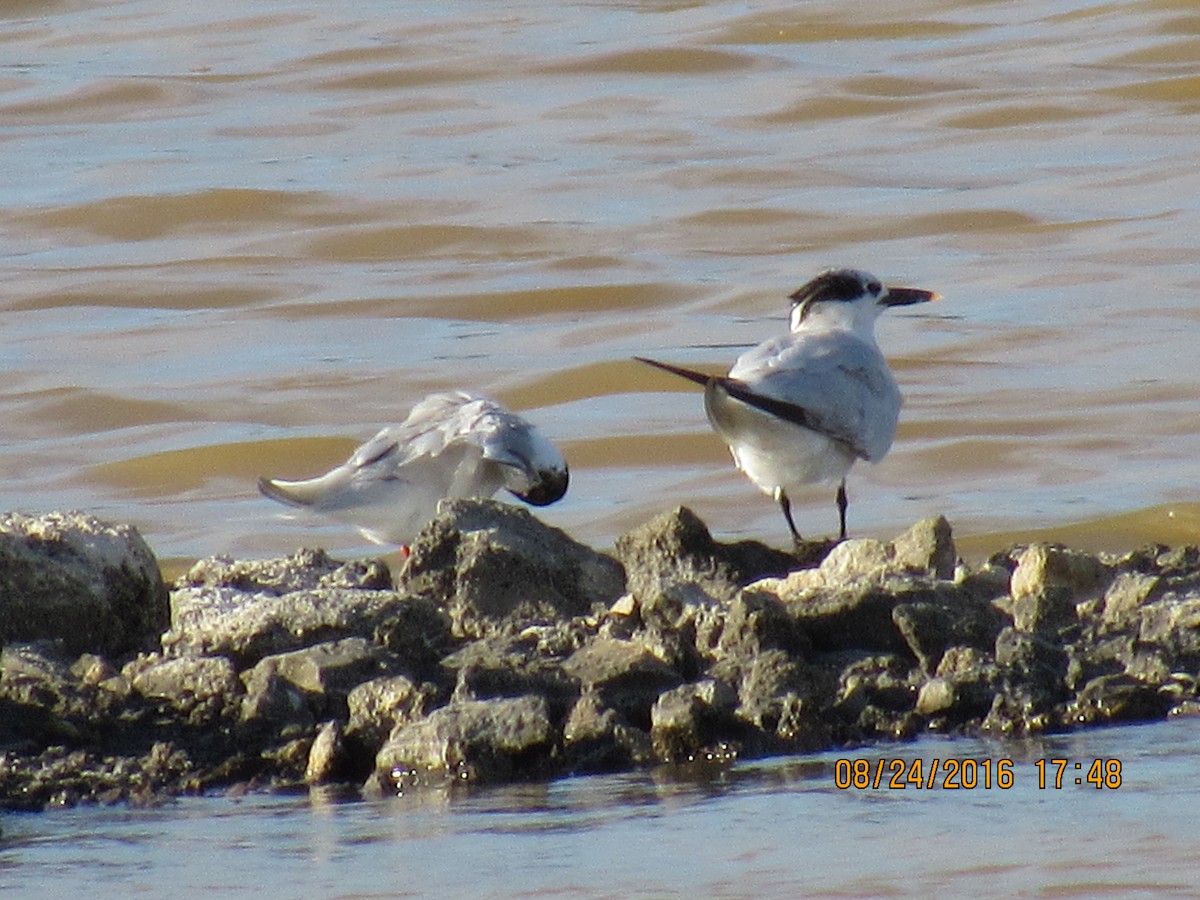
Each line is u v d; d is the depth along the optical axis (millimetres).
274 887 7688
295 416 20219
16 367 22453
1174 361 21031
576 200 29906
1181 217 27500
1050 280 24891
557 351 22531
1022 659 9930
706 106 35562
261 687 9680
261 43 41531
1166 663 10148
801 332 13414
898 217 28359
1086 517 15984
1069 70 36500
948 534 12047
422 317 24312
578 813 8508
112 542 10984
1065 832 8039
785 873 7664
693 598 10695
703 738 9312
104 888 7738
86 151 33938
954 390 20438
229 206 29875
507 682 9703
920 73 36750
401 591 11266
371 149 33375
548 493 12422
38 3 46000
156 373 22016
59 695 9703
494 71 38438
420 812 8633
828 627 10359
